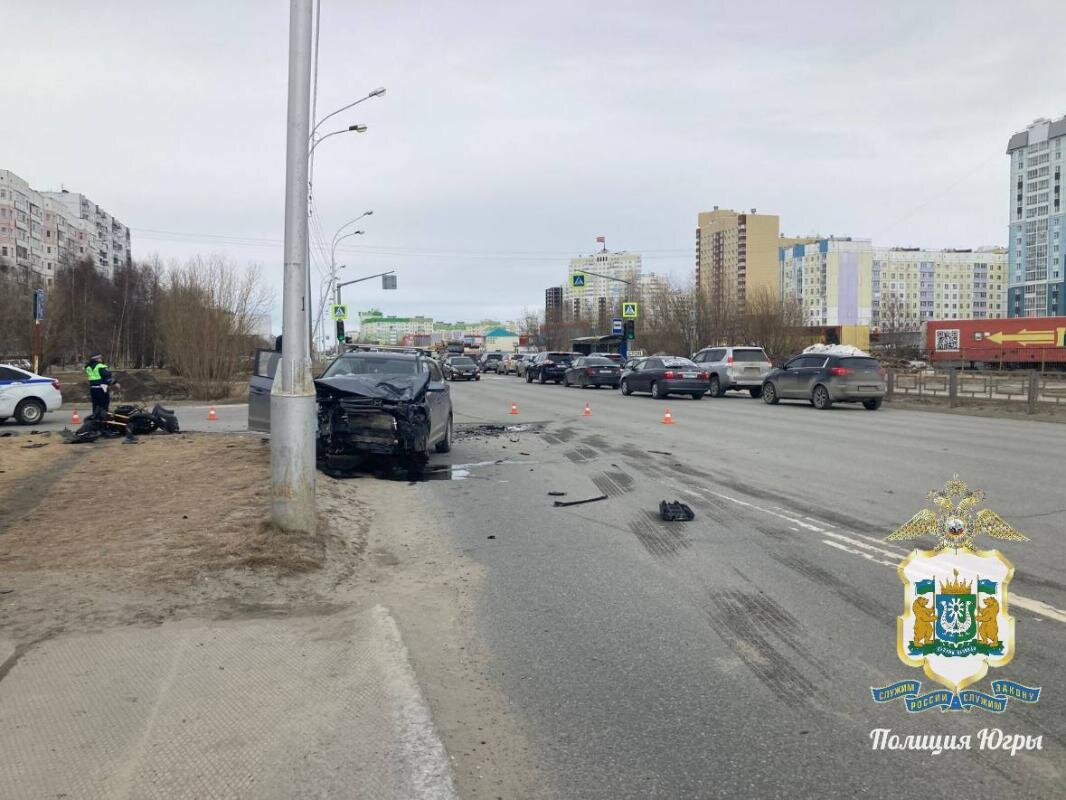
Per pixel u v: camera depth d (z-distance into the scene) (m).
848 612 5.51
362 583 6.28
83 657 4.58
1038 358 48.50
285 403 6.90
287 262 6.92
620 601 5.81
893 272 139.38
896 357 62.59
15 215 87.56
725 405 25.75
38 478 10.10
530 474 11.73
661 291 65.19
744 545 7.38
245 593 5.76
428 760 3.53
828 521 8.35
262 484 9.46
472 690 4.31
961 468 11.86
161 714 3.91
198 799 3.21
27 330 46.66
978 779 3.42
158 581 5.88
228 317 31.48
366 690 4.22
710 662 4.67
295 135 6.80
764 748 3.67
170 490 9.20
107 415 15.23
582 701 4.16
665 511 8.55
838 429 17.81
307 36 6.82
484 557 7.10
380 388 11.70
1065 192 109.56
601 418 20.97
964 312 144.00
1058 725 3.89
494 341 155.88
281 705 4.03
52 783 3.29
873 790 3.33
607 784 3.37
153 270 77.50
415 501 9.74
